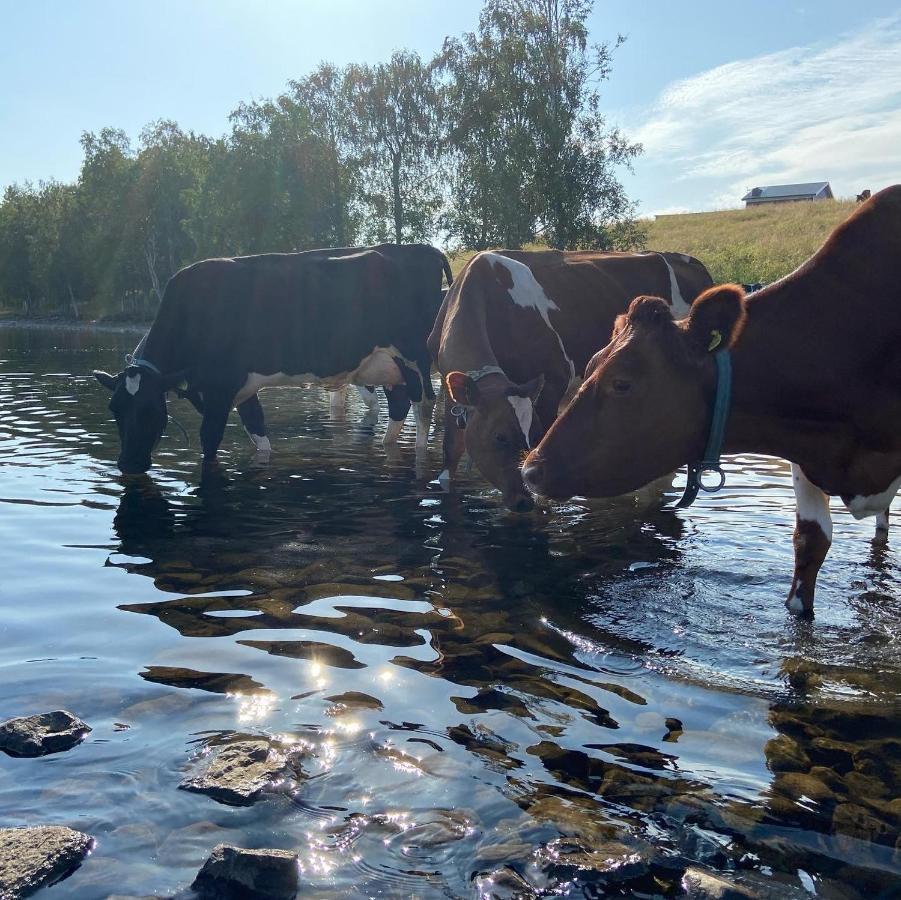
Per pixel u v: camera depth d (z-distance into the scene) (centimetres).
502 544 575
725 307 380
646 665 377
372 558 541
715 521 639
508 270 760
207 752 297
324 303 944
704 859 239
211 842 247
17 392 1566
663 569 519
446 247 4081
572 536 597
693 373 393
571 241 3744
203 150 6169
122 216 7488
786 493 741
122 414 844
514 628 421
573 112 3725
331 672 367
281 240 5047
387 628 420
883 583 495
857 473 417
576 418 402
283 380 938
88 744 303
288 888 226
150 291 8238
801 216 5059
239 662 377
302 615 438
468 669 371
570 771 286
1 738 303
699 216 5925
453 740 307
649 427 395
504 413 643
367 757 294
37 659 379
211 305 898
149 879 231
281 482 789
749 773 286
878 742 308
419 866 236
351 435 1090
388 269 988
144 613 440
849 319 404
